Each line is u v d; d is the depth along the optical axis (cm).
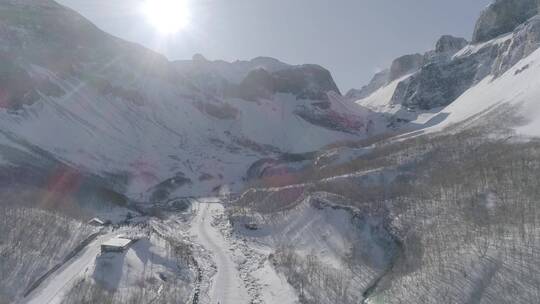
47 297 5025
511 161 8081
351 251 6619
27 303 4928
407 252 6178
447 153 10225
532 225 5319
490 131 11356
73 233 7288
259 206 9869
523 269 4466
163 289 5425
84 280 5372
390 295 5109
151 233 7856
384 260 6353
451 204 7169
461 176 8238
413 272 5447
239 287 5750
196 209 11319
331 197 8656
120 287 5350
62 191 10994
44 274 5631
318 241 7294
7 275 5416
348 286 5559
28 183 10531
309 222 8012
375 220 7512
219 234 8550
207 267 6512
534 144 9100
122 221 9562
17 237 6272
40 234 6675
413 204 7806
